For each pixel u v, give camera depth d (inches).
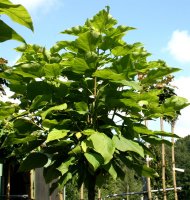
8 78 180.7
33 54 196.7
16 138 179.8
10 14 73.8
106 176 189.3
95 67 181.0
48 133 175.5
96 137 159.3
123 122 182.1
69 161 170.4
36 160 184.1
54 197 442.9
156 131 183.8
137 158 189.3
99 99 179.5
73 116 180.7
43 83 179.3
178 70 187.8
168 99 188.4
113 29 195.5
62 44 193.0
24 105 185.2
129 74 186.7
